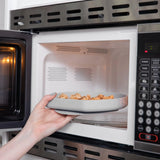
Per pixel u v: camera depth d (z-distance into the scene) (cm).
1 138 104
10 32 85
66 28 82
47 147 87
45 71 93
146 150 67
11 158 73
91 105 73
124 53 109
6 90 90
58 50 94
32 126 78
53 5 84
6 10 97
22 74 89
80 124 81
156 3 66
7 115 89
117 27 73
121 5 71
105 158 75
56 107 79
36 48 89
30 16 90
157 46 65
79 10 79
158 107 65
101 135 76
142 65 67
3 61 90
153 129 66
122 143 72
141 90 67
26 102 89
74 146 81
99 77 112
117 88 112
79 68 105
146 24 66
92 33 77
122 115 98
